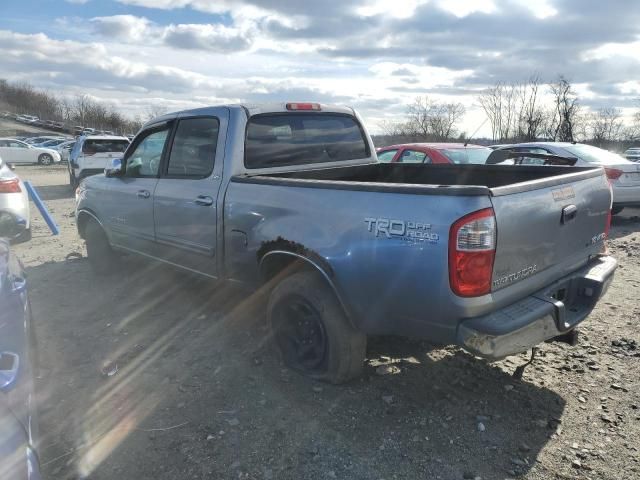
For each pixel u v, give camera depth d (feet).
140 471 8.85
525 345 9.41
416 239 9.18
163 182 15.26
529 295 10.05
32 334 11.72
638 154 103.71
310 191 11.12
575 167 12.91
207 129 14.10
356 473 8.79
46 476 8.75
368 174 17.02
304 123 15.28
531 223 9.62
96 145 52.70
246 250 12.61
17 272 10.36
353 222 10.14
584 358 12.92
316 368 11.62
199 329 14.73
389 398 10.96
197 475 8.73
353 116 16.90
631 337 14.10
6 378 6.59
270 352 12.60
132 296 17.62
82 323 15.31
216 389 11.41
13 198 23.66
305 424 10.11
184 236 14.64
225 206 13.07
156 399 11.07
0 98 305.53
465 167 15.76
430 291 9.13
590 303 11.19
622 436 9.75
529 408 10.69
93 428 10.07
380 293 9.87
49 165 105.09
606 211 12.42
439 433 9.85
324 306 10.87
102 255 19.56
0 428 6.11
